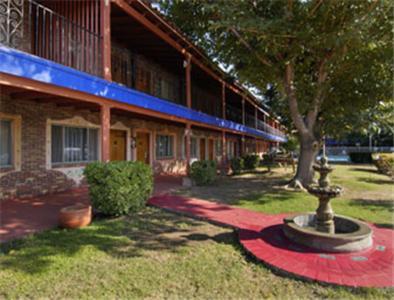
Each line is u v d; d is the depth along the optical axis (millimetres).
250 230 5133
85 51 7266
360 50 8570
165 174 13984
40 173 7848
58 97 6930
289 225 4668
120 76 10562
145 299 3023
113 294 3096
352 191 9797
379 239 4676
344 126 10477
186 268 3717
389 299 3045
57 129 8422
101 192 5801
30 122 7570
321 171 4664
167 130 14633
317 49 8617
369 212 6781
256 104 20875
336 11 7914
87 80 5934
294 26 7625
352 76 9695
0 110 6809
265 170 17453
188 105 11078
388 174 14891
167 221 5836
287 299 3064
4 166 7016
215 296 3105
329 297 3098
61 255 3980
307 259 3873
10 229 4945
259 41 8695
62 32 7246
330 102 10531
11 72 4410
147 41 10367
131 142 11680
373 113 10172
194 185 10734
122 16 8328
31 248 4180
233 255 4156
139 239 4738
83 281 3332
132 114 10422
